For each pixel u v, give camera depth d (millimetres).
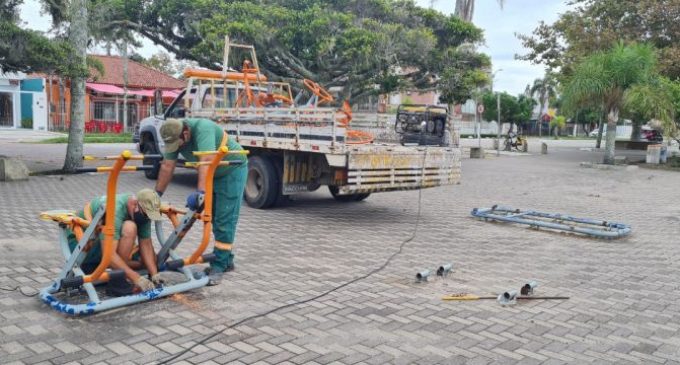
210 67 18000
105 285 5188
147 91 39125
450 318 4871
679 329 4832
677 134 24516
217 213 5609
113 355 3896
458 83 19453
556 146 41281
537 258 7145
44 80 36906
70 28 13305
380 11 18688
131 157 4289
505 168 20875
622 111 23594
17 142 24672
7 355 3844
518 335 4559
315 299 5211
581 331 4703
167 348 4039
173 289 5043
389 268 6387
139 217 4906
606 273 6547
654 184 16953
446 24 19328
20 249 6477
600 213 11148
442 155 9453
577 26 27188
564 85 25141
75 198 10172
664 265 7012
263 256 6648
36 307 4711
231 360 3893
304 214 9539
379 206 10867
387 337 4406
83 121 13773
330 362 3924
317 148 8422
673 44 25594
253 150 10031
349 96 19547
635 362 4141
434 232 8531
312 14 17125
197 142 5391
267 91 11898
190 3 17859
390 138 12648
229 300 5078
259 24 16484
